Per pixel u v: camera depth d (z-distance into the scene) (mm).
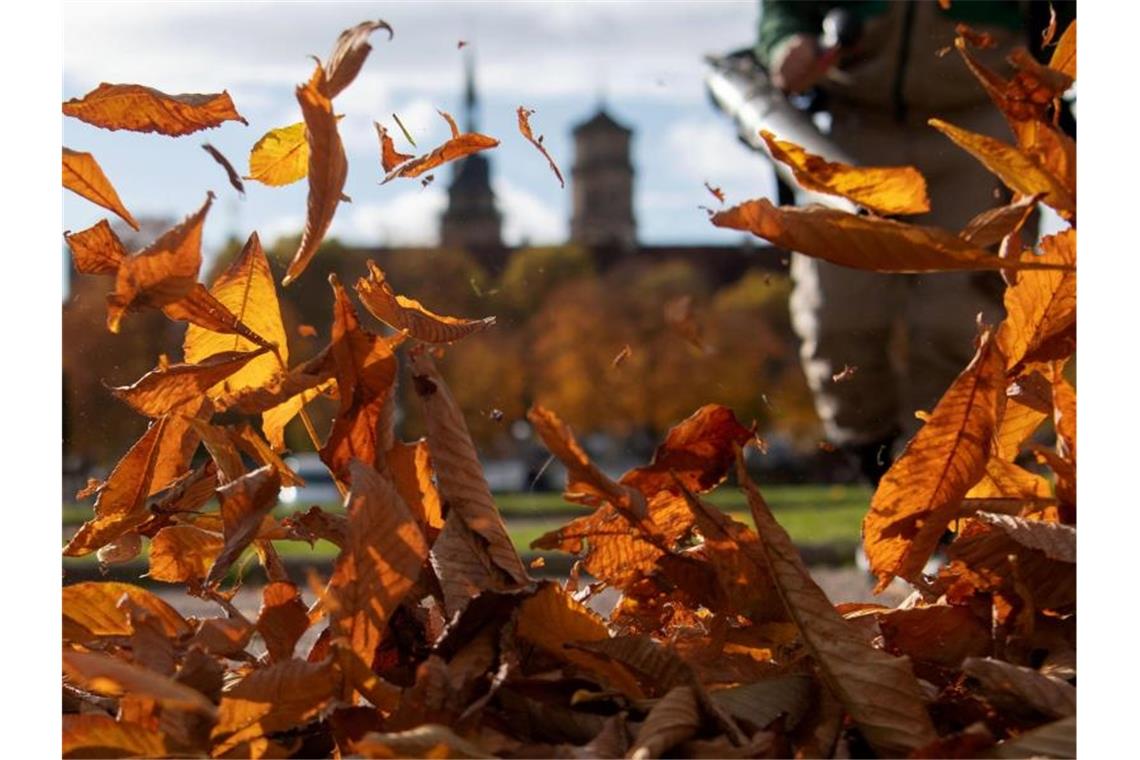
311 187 704
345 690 661
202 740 643
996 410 731
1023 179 712
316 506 777
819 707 670
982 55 3385
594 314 18594
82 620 739
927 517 745
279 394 754
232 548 709
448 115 827
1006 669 647
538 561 834
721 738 616
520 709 655
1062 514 763
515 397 16281
